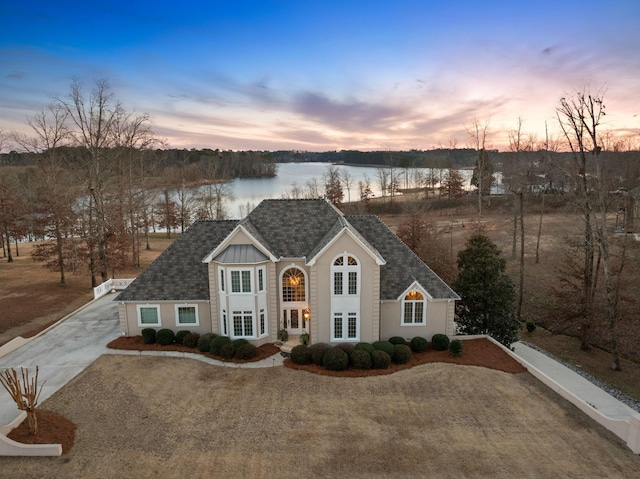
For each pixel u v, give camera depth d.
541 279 53.38
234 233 30.81
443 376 27.09
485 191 94.12
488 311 34.28
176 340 31.53
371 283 30.62
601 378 31.50
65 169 60.47
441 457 19.59
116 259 51.81
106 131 47.62
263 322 31.45
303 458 19.44
